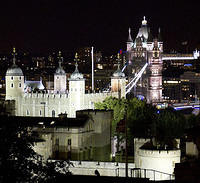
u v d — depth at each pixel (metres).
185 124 190.50
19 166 89.94
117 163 140.25
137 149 145.38
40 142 150.38
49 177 94.81
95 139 172.62
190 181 69.12
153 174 133.38
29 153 92.75
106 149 177.38
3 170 86.69
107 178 118.94
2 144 90.50
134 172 135.62
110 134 181.38
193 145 76.00
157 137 149.12
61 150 160.12
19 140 93.12
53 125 162.62
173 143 152.00
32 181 90.00
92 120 171.75
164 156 134.12
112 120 191.50
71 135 159.25
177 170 70.50
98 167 141.50
